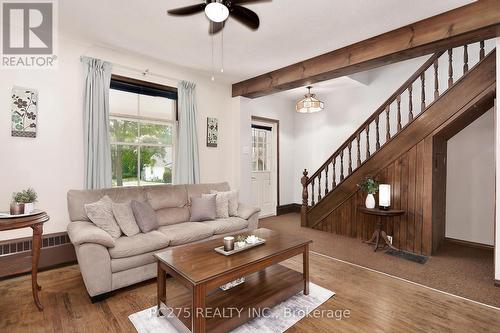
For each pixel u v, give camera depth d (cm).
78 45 334
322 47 342
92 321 212
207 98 471
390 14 264
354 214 449
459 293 256
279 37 314
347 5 250
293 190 682
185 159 422
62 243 322
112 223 279
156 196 353
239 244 241
